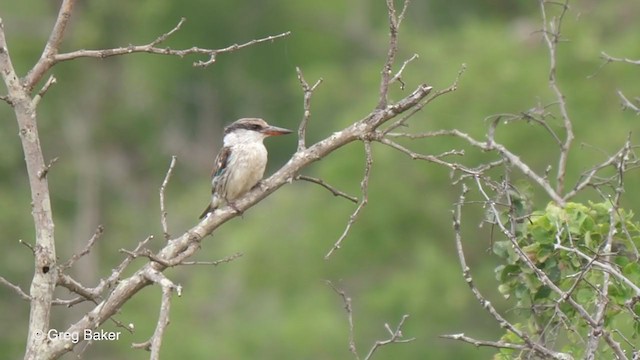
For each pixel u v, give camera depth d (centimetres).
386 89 681
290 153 2184
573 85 1855
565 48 1884
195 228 699
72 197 2155
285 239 1892
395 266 1852
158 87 2355
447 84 1859
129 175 2281
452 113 1834
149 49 642
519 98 1831
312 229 1880
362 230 1853
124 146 2334
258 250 1886
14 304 1861
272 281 1883
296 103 2161
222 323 1827
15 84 630
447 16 2369
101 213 2147
